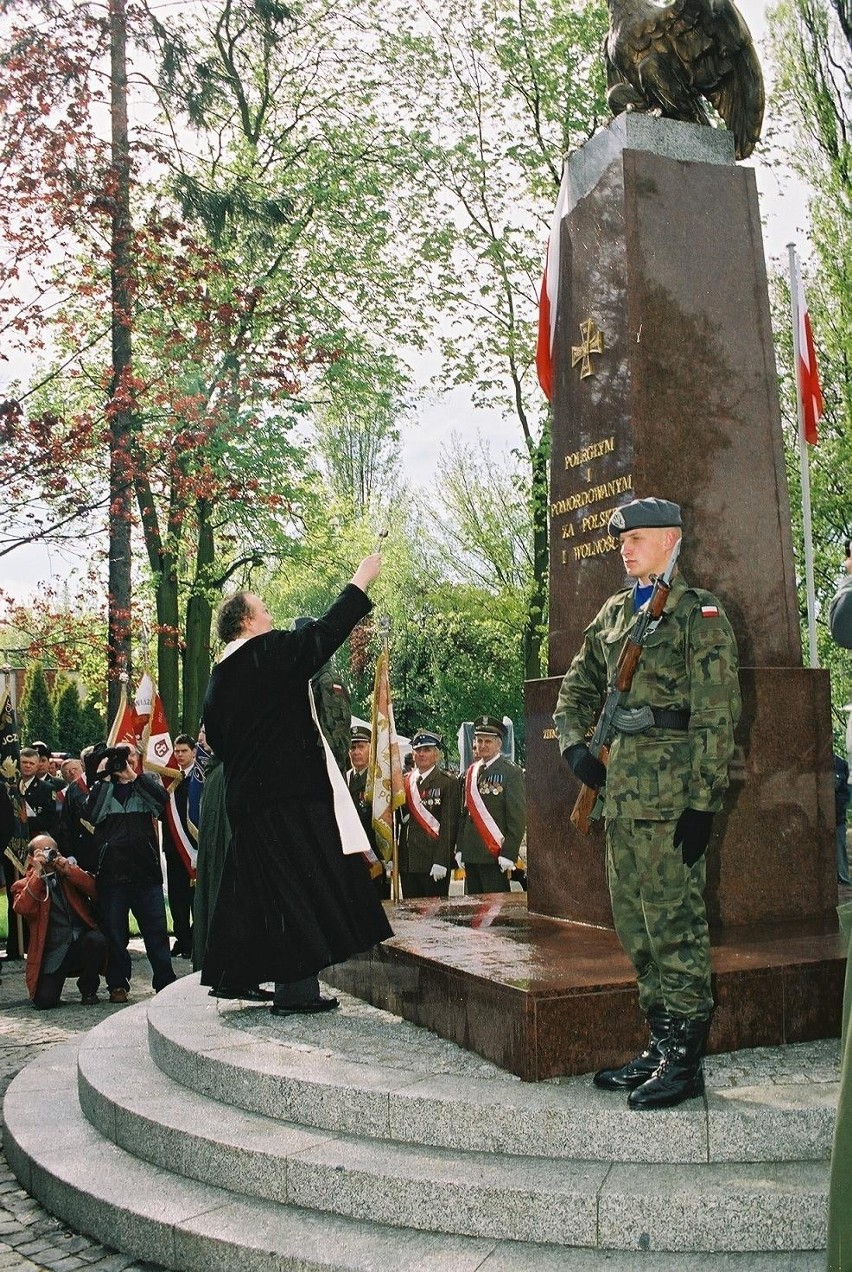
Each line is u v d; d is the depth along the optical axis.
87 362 17.12
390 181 21.22
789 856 5.85
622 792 4.09
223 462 16.80
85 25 13.46
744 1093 3.99
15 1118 5.41
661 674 4.14
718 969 4.50
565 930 5.84
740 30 6.64
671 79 6.62
